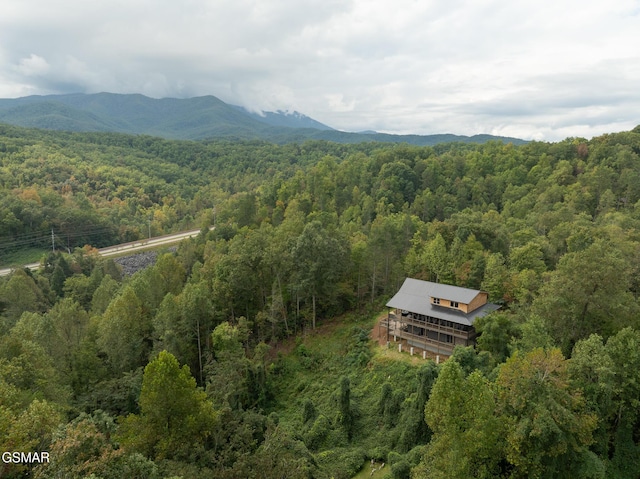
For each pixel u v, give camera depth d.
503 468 29.17
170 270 77.31
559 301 38.81
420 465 29.19
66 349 50.81
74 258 116.06
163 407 31.20
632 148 133.50
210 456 30.16
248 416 39.88
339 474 37.19
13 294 76.25
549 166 133.00
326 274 65.38
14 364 36.31
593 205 107.38
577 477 28.08
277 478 27.55
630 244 59.56
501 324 43.00
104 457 21.11
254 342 65.88
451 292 53.81
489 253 67.31
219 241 97.50
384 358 53.88
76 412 38.97
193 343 58.34
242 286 65.88
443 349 51.84
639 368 31.70
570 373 31.05
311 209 120.31
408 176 140.88
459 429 26.73
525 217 101.62
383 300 70.62
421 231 85.50
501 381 29.44
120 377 49.59
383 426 43.66
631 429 32.38
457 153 164.75
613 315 38.56
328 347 62.62
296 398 54.91
